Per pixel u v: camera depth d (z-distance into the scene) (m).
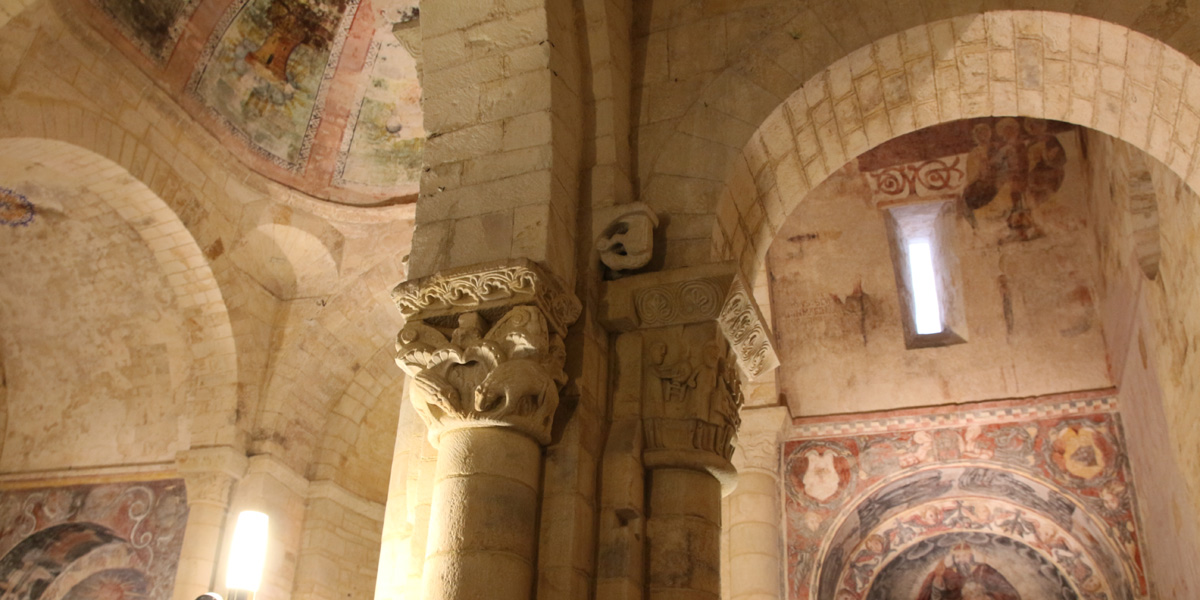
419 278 5.94
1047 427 12.41
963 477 12.64
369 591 14.11
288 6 12.83
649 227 6.43
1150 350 10.43
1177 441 9.64
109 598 12.80
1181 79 6.49
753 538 11.96
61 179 11.81
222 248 12.91
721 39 7.37
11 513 13.53
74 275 13.23
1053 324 12.95
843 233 14.22
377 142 13.66
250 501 12.90
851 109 7.37
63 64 10.85
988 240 13.59
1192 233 8.65
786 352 13.77
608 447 5.94
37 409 14.03
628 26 7.58
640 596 5.68
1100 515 11.81
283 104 13.22
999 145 13.91
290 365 13.58
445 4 7.06
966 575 13.27
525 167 6.27
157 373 13.55
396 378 14.58
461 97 6.73
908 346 13.45
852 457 12.89
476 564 5.12
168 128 12.08
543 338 5.61
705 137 6.96
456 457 5.46
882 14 7.10
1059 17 6.73
